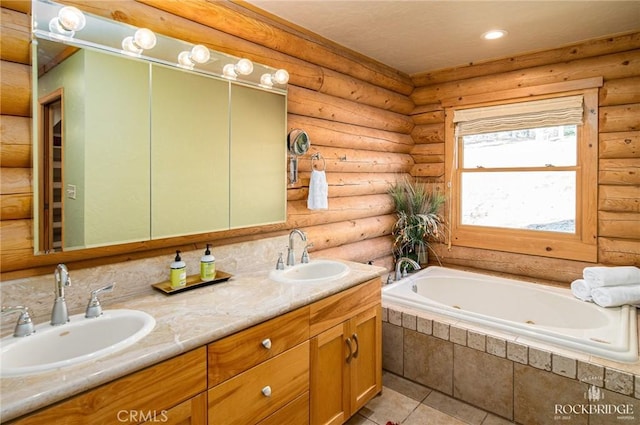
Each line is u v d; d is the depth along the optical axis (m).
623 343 1.85
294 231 2.32
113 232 1.59
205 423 1.25
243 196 2.12
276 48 2.29
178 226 1.83
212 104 1.95
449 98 3.45
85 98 1.49
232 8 2.03
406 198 3.48
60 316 1.29
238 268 2.09
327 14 2.23
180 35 1.80
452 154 3.51
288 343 1.57
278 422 1.53
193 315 1.40
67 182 1.45
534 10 2.23
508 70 3.12
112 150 1.58
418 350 2.39
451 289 3.16
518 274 3.18
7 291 1.31
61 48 1.41
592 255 2.81
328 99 2.70
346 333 1.91
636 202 2.62
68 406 0.94
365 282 2.06
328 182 2.75
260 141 2.19
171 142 1.79
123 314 1.41
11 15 1.31
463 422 2.03
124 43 1.59
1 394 0.88
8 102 1.31
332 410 1.83
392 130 3.50
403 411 2.13
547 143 3.04
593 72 2.74
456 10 2.21
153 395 1.11
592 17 2.34
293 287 1.79
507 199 3.27
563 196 2.99
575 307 2.52
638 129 2.61
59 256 1.44
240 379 1.37
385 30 2.49
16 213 1.34
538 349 1.92
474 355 2.15
